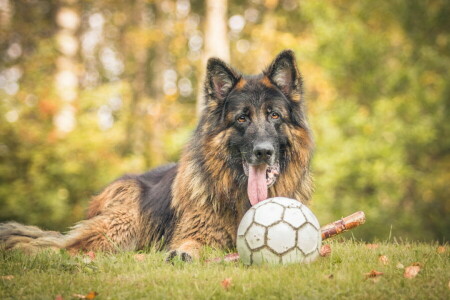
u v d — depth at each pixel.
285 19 20.59
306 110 6.66
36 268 5.24
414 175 17.09
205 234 6.20
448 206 17.69
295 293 4.23
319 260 5.23
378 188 16.30
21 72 17.62
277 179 6.34
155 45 21.86
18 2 20.14
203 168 6.26
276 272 4.67
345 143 16.00
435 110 17.08
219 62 6.34
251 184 6.05
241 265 5.16
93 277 4.89
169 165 8.03
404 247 6.60
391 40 17.86
